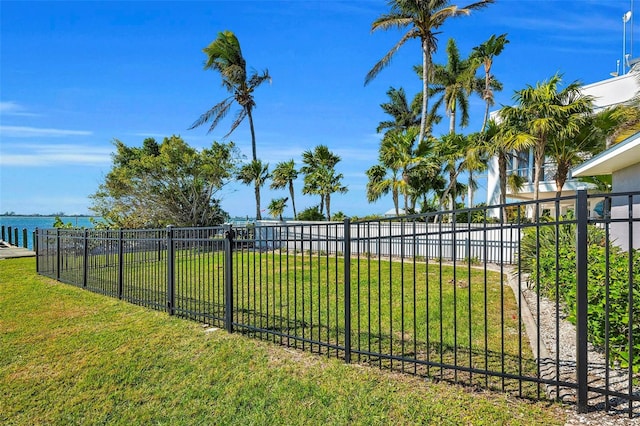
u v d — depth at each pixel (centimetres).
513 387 315
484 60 2384
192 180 1819
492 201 1912
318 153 2706
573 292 402
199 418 287
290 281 842
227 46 2328
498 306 584
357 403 296
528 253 783
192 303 652
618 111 1230
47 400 322
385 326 496
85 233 802
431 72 2033
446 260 1154
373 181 2047
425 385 323
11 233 2072
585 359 265
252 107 2455
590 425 250
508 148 1333
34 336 483
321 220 2055
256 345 435
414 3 1831
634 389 289
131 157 1917
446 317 530
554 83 1270
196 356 406
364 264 1092
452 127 2577
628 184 844
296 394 315
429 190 2244
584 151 1301
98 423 286
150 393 329
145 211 1805
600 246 579
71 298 698
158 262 696
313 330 488
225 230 499
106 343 452
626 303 328
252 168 2341
